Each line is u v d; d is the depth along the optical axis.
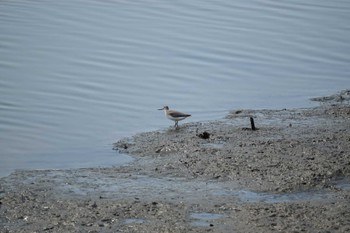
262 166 19.38
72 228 16.08
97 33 32.62
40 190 18.19
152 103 25.72
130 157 20.77
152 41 31.83
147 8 36.38
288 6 37.12
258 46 31.53
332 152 20.28
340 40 32.38
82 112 24.83
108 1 37.53
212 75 28.52
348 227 15.87
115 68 28.91
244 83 27.80
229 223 16.20
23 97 26.02
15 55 29.95
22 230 16.03
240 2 37.72
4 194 17.91
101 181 18.83
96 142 22.19
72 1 37.41
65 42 31.50
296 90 27.11
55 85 27.17
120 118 24.28
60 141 22.41
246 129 22.61
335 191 18.00
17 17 34.53
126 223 16.28
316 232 15.65
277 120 23.62
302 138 21.58
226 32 33.12
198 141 21.53
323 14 35.97
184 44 31.52
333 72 28.97
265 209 16.86
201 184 18.50
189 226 16.05
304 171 18.97
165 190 18.16
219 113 24.73
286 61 30.06
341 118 23.77
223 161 19.80
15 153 21.42
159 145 21.42
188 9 36.31
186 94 26.62
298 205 17.08
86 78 27.84
